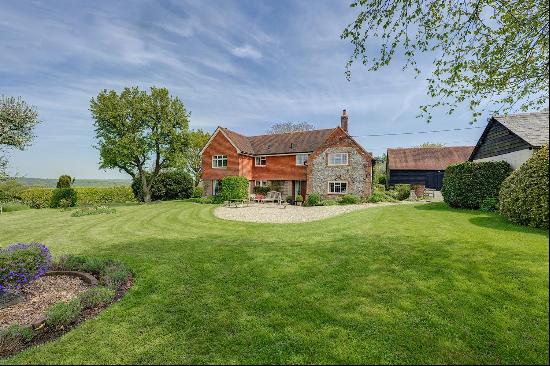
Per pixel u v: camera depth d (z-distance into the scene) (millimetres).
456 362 3582
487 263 6398
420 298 5156
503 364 3506
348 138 28188
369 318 4629
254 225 14273
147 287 6289
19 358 3926
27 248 6195
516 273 5781
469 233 9164
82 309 5312
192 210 22453
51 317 4777
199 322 4750
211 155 34469
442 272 6156
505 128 16297
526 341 3873
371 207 20969
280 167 33531
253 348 4027
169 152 34844
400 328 4324
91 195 30953
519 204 9984
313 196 27438
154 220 17547
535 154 10203
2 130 21828
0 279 5391
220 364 3729
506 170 14578
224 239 11000
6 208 27031
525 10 6645
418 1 7020
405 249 7969
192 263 7848
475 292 5207
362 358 3725
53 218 19750
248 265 7484
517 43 7055
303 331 4375
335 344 4027
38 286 6746
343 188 28312
